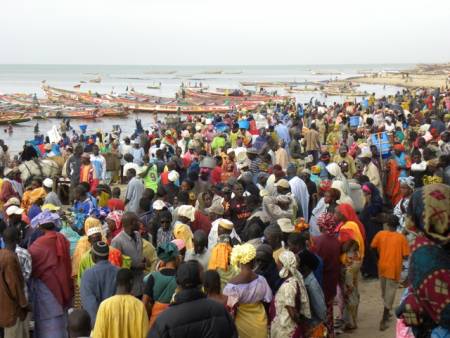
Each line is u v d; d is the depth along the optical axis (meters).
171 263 6.74
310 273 6.88
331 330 7.73
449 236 3.41
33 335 8.15
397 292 10.27
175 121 30.52
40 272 7.56
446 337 3.45
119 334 5.78
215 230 8.94
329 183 11.70
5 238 7.39
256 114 46.62
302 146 21.75
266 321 6.62
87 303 6.75
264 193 11.35
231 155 15.28
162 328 5.00
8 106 60.91
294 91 110.12
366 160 13.91
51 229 7.75
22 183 14.84
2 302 7.11
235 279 6.61
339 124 26.83
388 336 8.63
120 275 5.96
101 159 16.83
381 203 11.45
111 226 9.18
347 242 8.53
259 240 8.29
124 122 56.03
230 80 179.00
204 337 5.00
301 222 8.98
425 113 29.39
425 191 3.51
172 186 12.95
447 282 3.35
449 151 15.73
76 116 56.56
